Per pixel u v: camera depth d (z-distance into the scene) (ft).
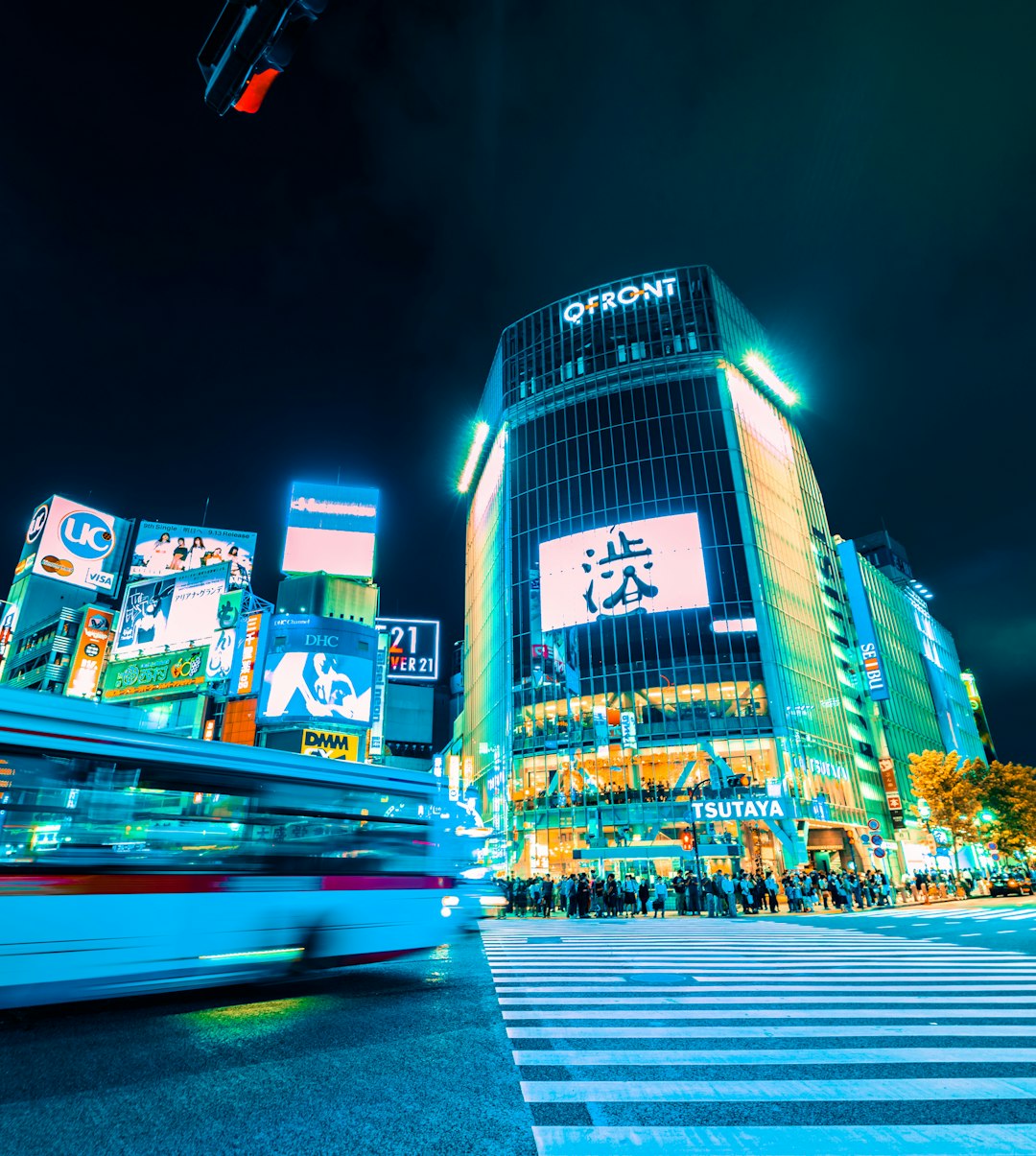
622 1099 15.67
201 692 160.66
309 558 204.85
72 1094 15.92
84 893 24.09
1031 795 158.61
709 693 146.72
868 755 179.22
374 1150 12.87
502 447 201.26
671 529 162.81
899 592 253.24
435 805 36.73
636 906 97.71
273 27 15.11
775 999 27.76
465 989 30.76
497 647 187.52
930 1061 18.33
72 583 249.14
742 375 185.78
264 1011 25.67
